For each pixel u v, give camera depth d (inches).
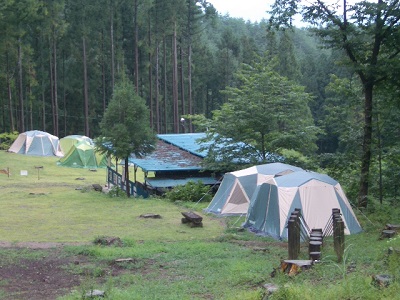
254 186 797.9
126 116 995.9
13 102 2237.9
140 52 2503.7
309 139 982.4
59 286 386.6
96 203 908.6
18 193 1015.6
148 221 735.7
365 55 730.2
